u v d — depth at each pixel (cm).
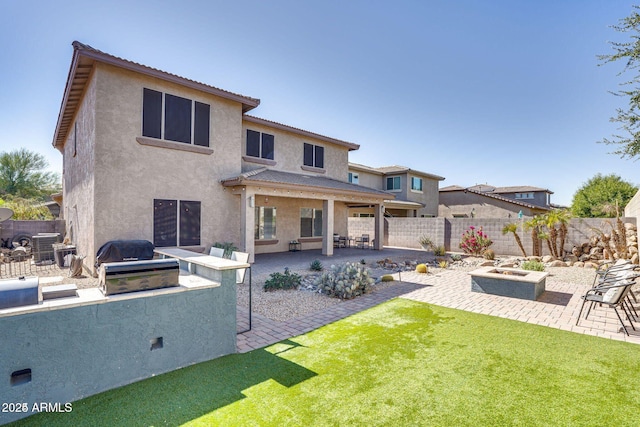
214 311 465
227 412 334
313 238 2034
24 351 321
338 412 334
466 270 1298
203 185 1361
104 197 1108
